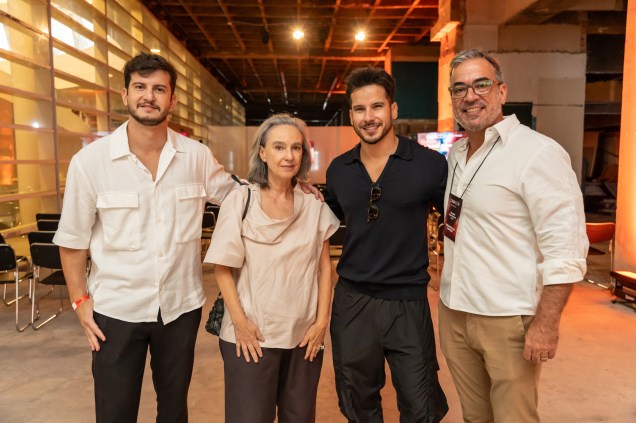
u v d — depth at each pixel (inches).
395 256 71.9
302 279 68.2
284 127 65.7
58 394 113.6
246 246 67.0
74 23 286.5
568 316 169.5
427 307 74.1
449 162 71.5
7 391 115.0
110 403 69.3
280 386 70.7
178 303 71.3
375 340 73.4
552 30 382.6
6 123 225.0
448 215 69.1
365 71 70.0
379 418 78.0
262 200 67.7
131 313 68.6
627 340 146.5
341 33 540.7
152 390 115.0
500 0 377.1
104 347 68.9
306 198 69.2
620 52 414.6
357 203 72.6
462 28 381.4
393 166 71.0
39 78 250.5
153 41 436.8
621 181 192.4
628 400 109.4
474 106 63.4
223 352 69.4
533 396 65.0
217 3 432.1
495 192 62.6
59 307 184.5
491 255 64.0
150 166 70.0
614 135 605.0
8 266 155.7
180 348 72.4
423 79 582.6
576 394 112.2
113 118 347.9
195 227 73.3
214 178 77.6
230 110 892.6
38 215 220.2
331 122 1449.3
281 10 458.3
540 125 389.1
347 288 75.2
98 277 69.2
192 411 105.1
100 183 67.5
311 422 71.9
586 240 60.0
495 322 64.4
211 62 690.8
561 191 58.6
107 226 68.2
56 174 262.2
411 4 429.4
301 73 789.2
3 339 150.6
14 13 226.8
